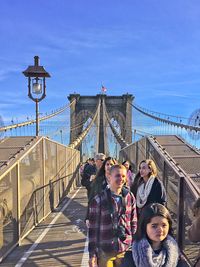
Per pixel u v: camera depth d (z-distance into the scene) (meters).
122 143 28.53
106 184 3.38
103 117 52.69
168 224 2.09
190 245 4.17
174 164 5.31
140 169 4.28
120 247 2.98
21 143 7.22
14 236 5.61
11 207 5.41
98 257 3.01
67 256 5.29
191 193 4.18
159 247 2.09
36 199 7.35
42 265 4.89
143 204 4.11
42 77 10.29
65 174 13.25
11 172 5.39
